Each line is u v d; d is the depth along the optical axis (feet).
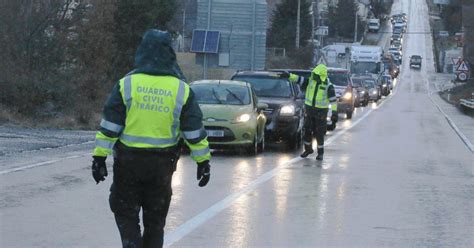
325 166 91.76
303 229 53.72
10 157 89.10
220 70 260.42
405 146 124.98
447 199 68.23
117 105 34.88
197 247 47.50
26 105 138.51
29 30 155.63
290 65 396.98
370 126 178.19
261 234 51.72
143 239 36.99
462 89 435.53
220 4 197.57
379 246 48.98
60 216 55.98
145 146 34.83
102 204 61.05
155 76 35.27
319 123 99.45
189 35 424.05
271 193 69.10
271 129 112.16
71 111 146.30
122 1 200.75
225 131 99.35
